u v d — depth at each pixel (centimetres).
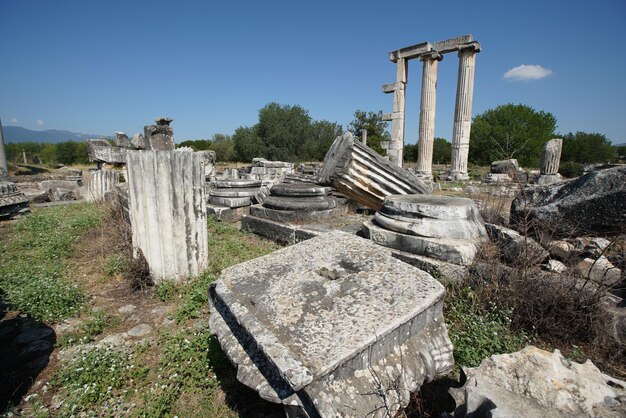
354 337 170
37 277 396
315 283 218
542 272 307
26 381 238
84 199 1010
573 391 143
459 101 1619
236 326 213
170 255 375
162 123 795
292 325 182
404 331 195
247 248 525
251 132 3800
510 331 267
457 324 282
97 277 410
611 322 251
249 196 773
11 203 752
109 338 288
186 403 217
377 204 589
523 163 3109
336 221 600
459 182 1591
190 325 304
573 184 370
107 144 1325
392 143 1603
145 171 357
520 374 154
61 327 306
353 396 159
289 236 551
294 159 3653
